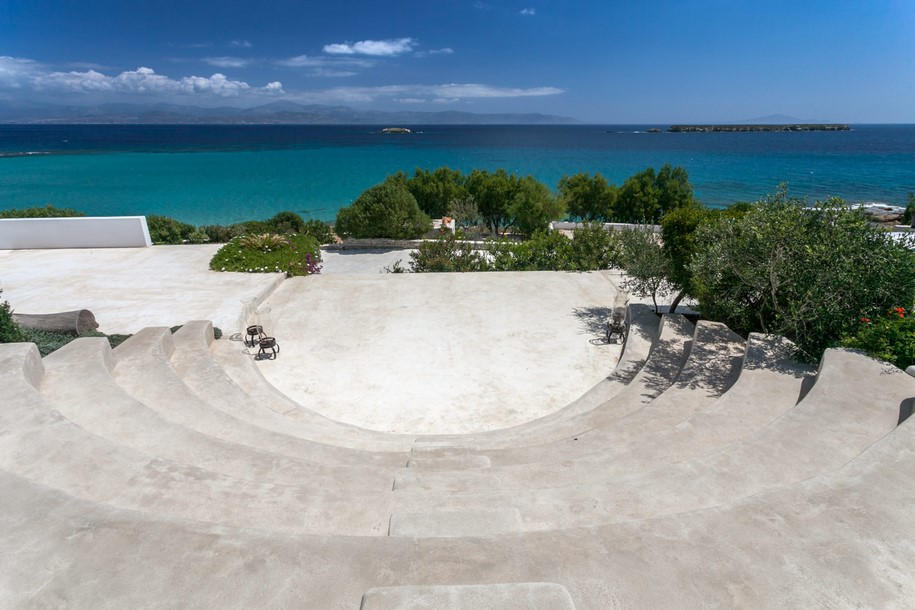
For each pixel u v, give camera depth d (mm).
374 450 5648
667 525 2838
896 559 2607
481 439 6055
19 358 5715
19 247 16422
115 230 16578
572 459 4852
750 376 6117
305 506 3484
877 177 69312
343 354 9227
